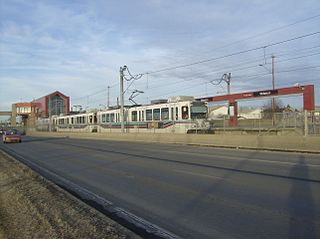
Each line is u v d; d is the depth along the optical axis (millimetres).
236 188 11336
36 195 11398
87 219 8133
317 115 30594
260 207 8875
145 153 25250
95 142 43062
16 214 9578
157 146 32594
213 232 7160
